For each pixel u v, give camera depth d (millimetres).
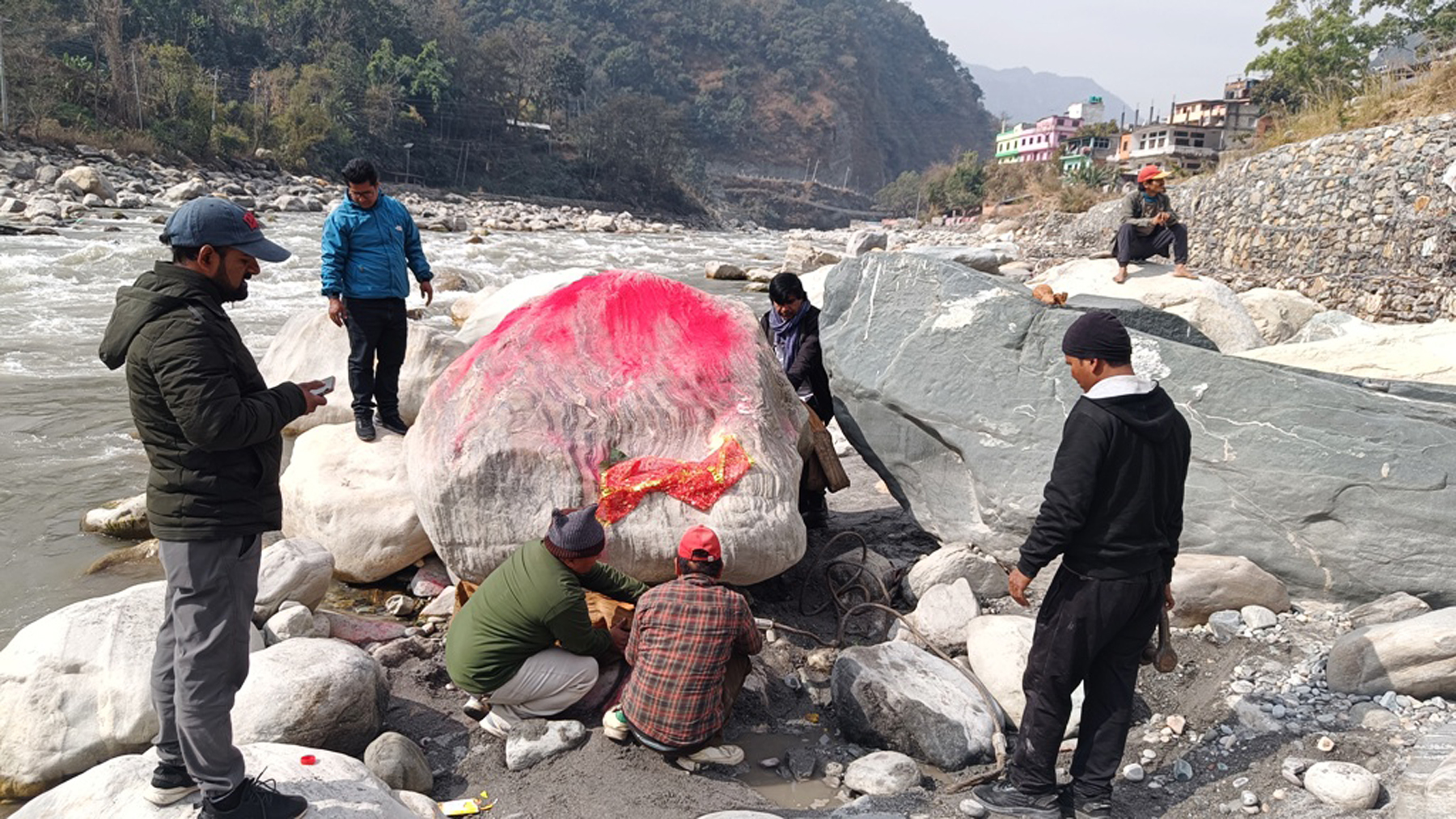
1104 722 3445
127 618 3936
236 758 2867
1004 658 4281
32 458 7320
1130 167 62125
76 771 3598
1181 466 3340
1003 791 3547
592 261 26719
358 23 90500
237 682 2850
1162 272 9211
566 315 5188
